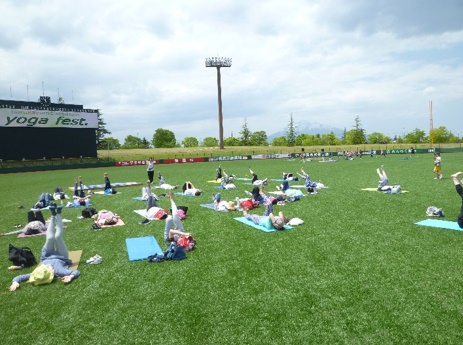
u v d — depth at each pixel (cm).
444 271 766
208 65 9712
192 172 4069
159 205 1758
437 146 9694
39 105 5816
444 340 510
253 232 1172
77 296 713
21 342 552
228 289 718
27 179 3972
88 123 6222
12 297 719
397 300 638
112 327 587
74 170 5456
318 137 15050
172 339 544
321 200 1744
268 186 2464
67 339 556
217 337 543
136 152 9050
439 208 1419
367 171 3428
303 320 582
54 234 878
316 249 958
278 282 741
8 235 1250
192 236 1128
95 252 1006
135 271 844
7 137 5453
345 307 620
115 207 1750
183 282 764
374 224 1214
